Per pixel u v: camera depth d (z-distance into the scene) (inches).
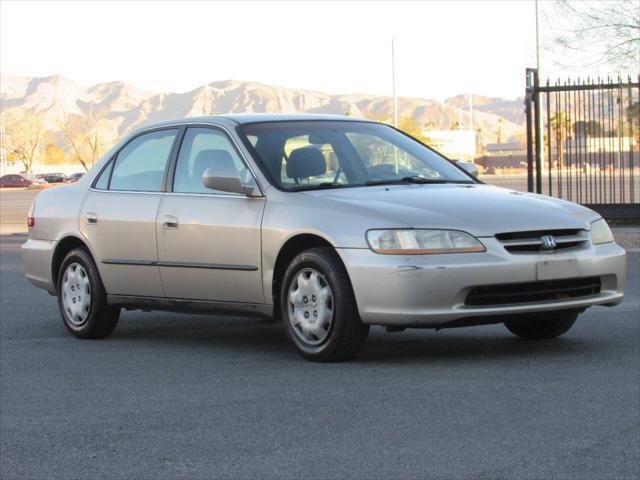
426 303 258.4
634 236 701.9
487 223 265.1
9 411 230.1
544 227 268.7
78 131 5674.2
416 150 322.3
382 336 324.2
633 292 423.2
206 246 300.7
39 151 6048.2
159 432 206.2
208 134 316.8
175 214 309.4
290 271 280.2
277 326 359.9
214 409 224.5
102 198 336.8
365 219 267.1
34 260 359.9
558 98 806.5
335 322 269.7
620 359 268.4
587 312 362.9
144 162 331.9
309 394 235.9
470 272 258.7
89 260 337.4
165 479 175.3
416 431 199.5
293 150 302.0
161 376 265.9
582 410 212.7
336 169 299.1
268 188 291.4
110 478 177.3
